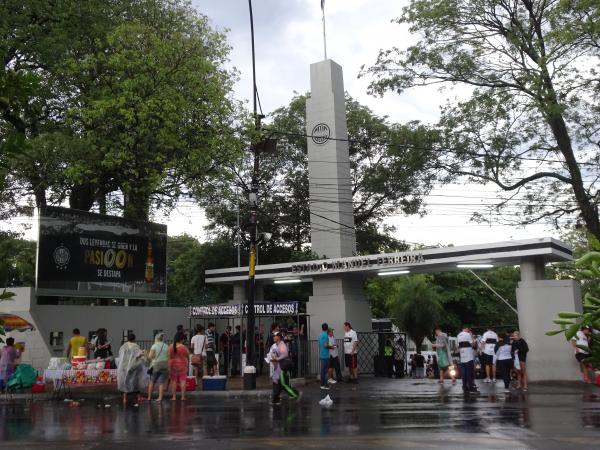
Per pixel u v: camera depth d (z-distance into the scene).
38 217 23.61
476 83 27.02
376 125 41.44
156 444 9.76
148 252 27.62
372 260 25.12
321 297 26.86
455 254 23.34
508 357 18.39
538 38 25.56
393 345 26.81
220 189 30.08
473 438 9.72
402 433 10.39
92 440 10.33
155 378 16.84
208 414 13.85
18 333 22.08
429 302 37.53
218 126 27.95
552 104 23.12
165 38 27.95
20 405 16.41
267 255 38.38
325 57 32.19
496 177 26.33
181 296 41.78
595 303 2.74
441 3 26.48
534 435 10.01
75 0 26.11
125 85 24.66
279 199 40.81
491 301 48.56
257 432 10.96
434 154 27.55
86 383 17.47
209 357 22.45
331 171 30.55
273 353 16.16
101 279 25.45
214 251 37.81
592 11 22.66
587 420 11.87
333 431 10.85
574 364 20.83
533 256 22.22
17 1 23.88
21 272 31.67
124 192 27.70
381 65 28.30
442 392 18.06
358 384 21.66
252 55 22.31
